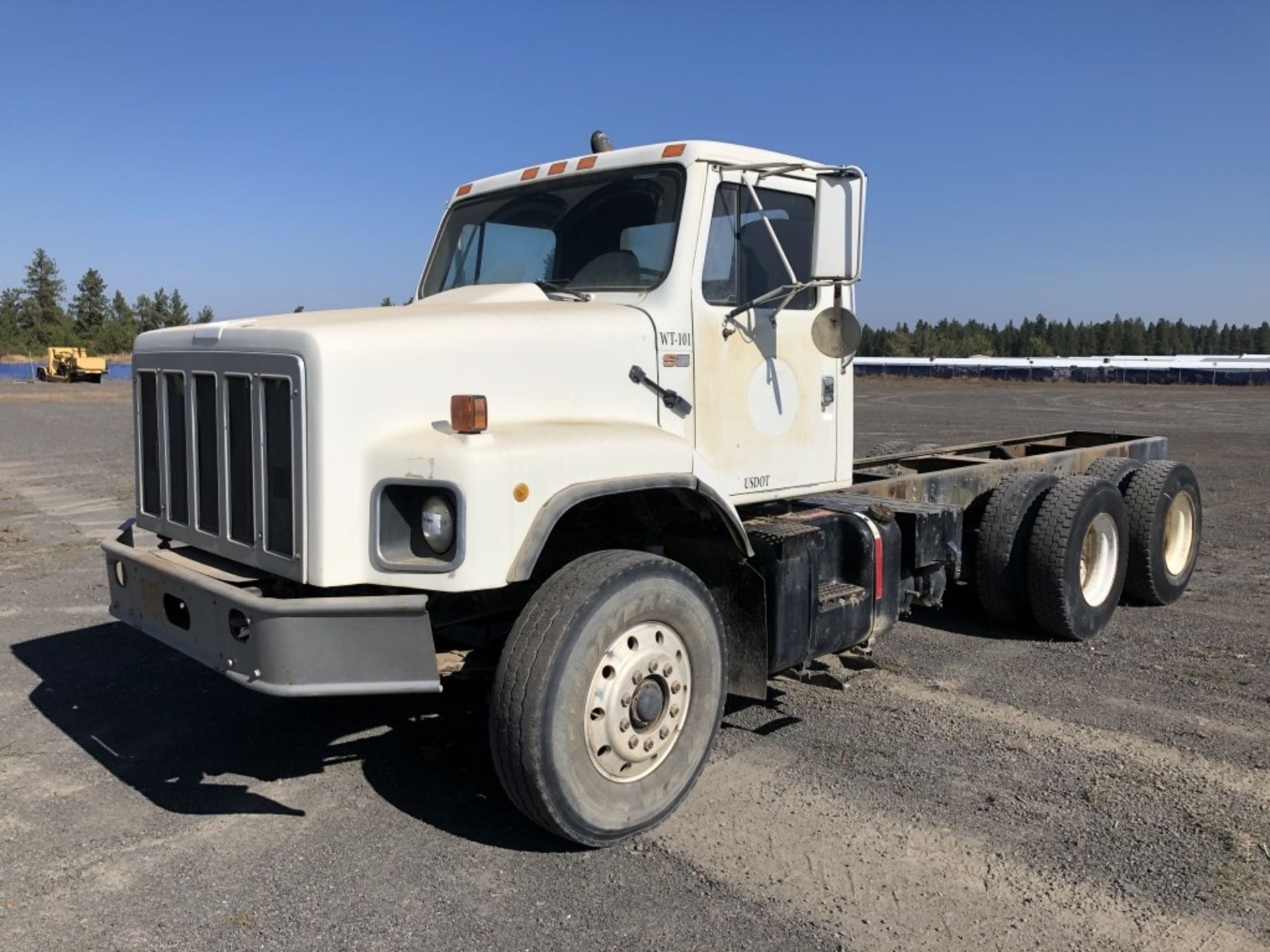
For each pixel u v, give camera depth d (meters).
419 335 3.68
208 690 5.60
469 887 3.48
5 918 3.29
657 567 3.76
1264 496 12.63
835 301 4.36
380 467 3.48
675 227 4.41
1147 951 3.10
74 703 5.39
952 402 36.75
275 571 3.63
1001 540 6.44
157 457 4.38
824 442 5.11
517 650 3.50
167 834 3.90
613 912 3.32
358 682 3.40
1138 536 7.22
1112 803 4.11
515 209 5.08
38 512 12.02
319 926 3.24
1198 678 5.71
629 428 4.04
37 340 99.25
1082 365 66.62
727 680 4.26
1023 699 5.38
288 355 3.53
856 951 3.10
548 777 3.46
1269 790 4.23
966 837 3.83
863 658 5.02
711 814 4.03
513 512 3.42
